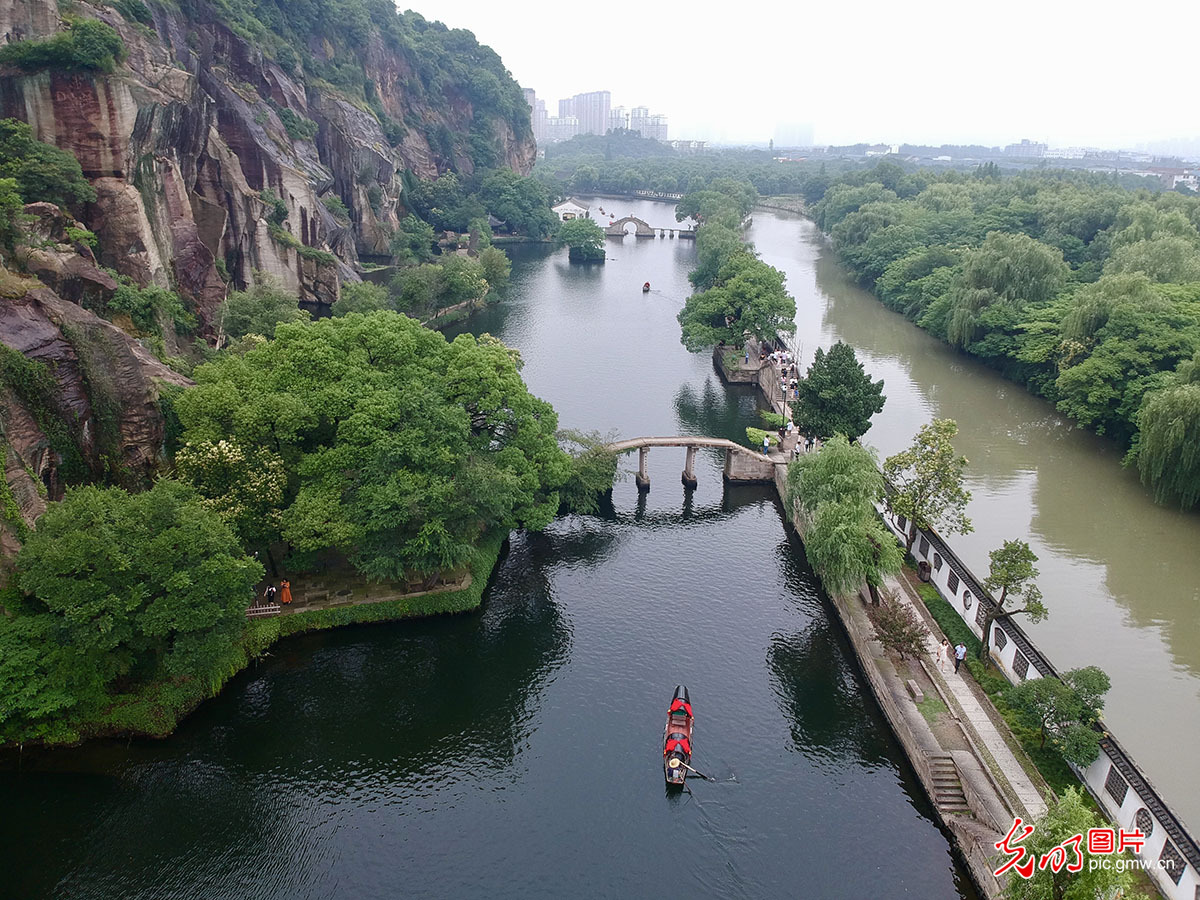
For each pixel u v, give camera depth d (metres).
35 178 92.50
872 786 55.31
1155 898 42.75
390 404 68.44
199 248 117.75
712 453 110.06
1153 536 87.69
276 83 179.75
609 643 69.69
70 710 55.84
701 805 53.50
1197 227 181.62
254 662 64.94
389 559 65.69
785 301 138.12
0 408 56.72
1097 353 110.56
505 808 53.09
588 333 169.62
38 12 103.50
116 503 55.50
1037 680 52.66
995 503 95.12
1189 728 59.00
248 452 65.94
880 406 98.88
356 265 187.50
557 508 80.69
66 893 46.88
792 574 80.88
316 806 53.00
